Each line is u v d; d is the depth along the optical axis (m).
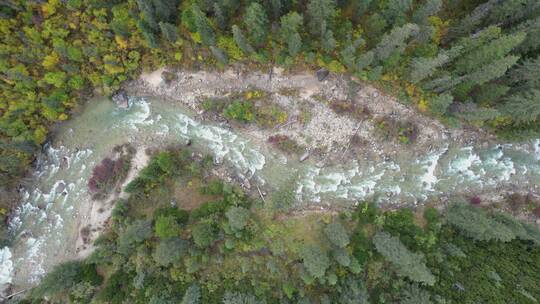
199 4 36.78
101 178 42.97
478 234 37.94
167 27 35.84
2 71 37.41
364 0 34.06
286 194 39.31
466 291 36.38
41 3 37.84
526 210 43.09
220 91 42.88
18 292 43.22
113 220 41.62
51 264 43.31
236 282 38.09
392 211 42.47
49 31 38.56
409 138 42.81
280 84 41.78
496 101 37.81
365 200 43.22
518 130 40.22
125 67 41.34
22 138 40.56
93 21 38.81
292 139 43.28
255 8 31.62
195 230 36.69
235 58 40.00
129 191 40.84
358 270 35.75
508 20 35.22
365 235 40.47
